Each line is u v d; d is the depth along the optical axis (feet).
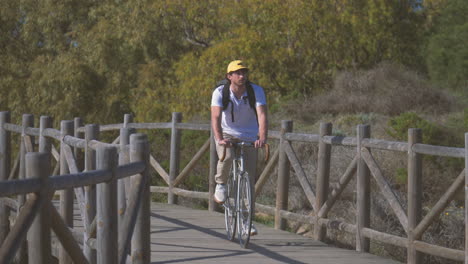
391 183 143.23
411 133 75.72
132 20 314.96
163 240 91.25
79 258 50.39
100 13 357.82
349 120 213.05
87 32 351.25
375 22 266.57
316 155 165.68
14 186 41.93
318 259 80.53
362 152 84.84
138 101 328.29
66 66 329.93
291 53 262.47
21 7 365.40
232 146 82.07
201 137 174.09
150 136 187.73
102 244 53.78
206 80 269.85
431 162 147.43
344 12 263.70
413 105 228.84
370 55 279.49
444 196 71.51
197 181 162.30
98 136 72.23
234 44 265.34
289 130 101.91
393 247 114.73
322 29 266.36
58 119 333.83
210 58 267.18
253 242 91.09
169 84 320.91
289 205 146.72
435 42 283.59
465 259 68.39
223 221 108.58
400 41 280.51
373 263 78.64
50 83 329.52
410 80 244.22
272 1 262.26
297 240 93.56
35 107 344.49
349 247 117.70
